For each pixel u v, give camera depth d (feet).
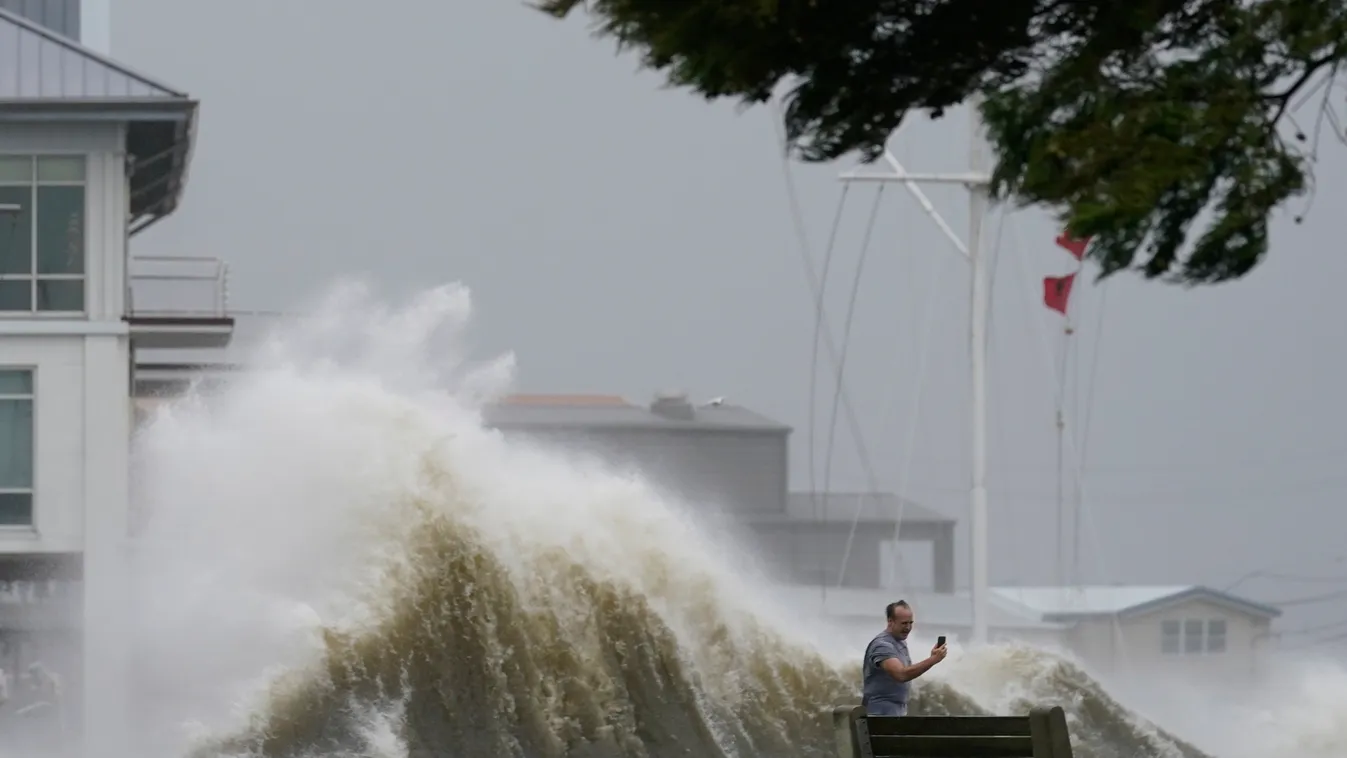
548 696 216.95
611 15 118.11
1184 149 112.78
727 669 226.17
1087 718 248.11
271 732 201.67
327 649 209.77
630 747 215.92
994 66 123.34
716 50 116.98
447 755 208.95
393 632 213.66
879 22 119.55
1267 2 116.78
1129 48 117.91
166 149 499.92
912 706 237.86
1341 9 115.34
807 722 225.35
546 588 222.07
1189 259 118.01
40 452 476.54
